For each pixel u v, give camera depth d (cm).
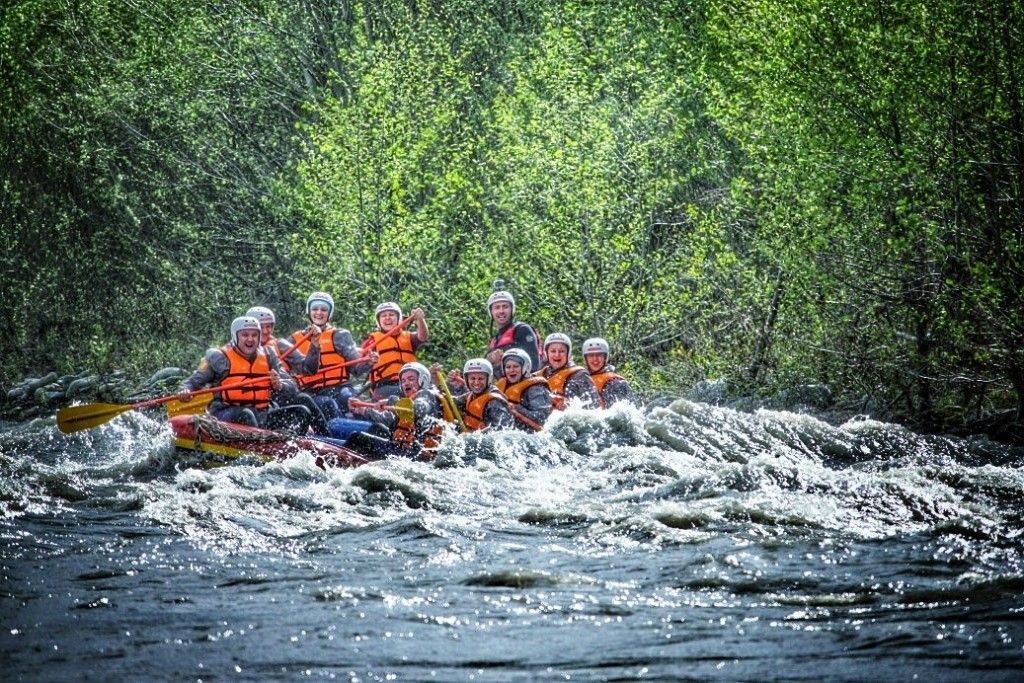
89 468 2447
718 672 1310
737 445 2597
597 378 3067
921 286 3197
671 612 1508
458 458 2497
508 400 2875
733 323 3831
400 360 3275
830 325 3428
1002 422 3109
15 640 1423
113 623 1480
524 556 1770
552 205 3788
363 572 1697
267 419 2689
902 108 3067
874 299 3281
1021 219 2884
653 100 3884
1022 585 1580
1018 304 2934
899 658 1338
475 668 1332
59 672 1327
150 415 3631
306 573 1692
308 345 3244
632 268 3875
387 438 2691
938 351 3231
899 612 1488
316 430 2764
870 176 3066
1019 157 2891
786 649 1372
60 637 1432
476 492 2188
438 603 1553
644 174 3862
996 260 2927
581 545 1827
